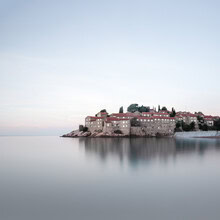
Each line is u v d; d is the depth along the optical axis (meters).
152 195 25.48
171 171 38.69
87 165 46.81
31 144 131.50
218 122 195.62
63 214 20.48
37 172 39.97
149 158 55.09
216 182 30.98
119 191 27.20
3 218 19.77
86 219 19.34
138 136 171.62
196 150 73.62
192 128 190.00
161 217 19.56
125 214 20.31
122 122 173.12
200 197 24.61
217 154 62.62
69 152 74.81
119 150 75.81
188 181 31.61
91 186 29.69
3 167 45.97
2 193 26.94
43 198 24.89
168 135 180.88
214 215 19.83
